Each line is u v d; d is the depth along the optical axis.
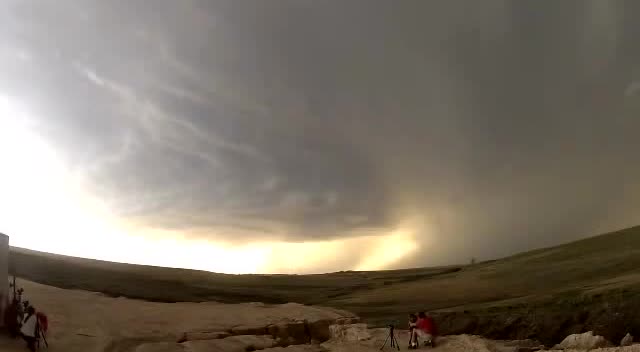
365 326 26.78
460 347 22.73
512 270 61.09
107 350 16.47
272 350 19.64
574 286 40.16
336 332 26.50
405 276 84.12
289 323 25.31
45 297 23.89
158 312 24.30
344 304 49.97
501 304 32.56
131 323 20.72
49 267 48.53
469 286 54.97
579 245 67.00
